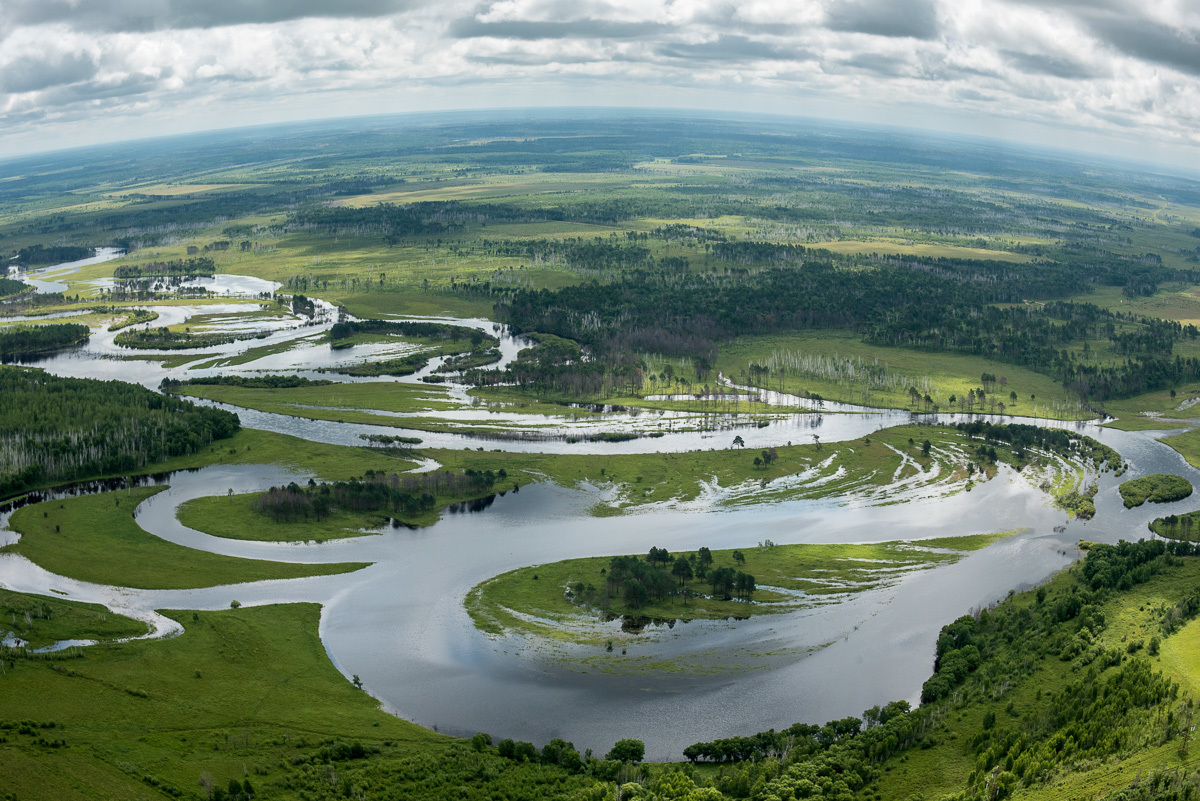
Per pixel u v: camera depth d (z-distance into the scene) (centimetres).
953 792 18750
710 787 18412
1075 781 18188
